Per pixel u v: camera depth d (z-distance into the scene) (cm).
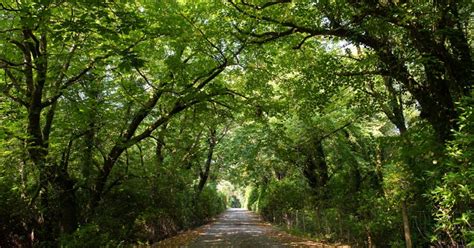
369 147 1859
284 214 3000
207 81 1489
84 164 1354
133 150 1812
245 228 2962
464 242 791
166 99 1518
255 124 2266
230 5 1258
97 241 1142
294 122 2025
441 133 948
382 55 1046
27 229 1141
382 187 1201
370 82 1354
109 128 1377
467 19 990
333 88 1248
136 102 1484
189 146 2239
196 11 1308
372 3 962
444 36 936
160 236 2145
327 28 1099
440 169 831
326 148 2245
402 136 1048
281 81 1647
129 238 1609
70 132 1276
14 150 1084
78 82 1281
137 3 1302
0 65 1041
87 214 1348
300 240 1920
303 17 1112
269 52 1507
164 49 1522
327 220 1861
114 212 1520
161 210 1900
